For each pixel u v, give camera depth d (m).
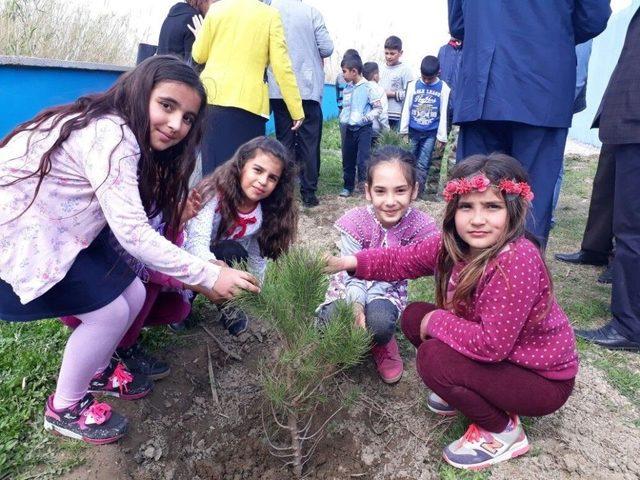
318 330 1.82
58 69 4.35
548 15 2.77
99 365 1.97
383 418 2.28
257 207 2.61
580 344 2.75
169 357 2.58
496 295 1.74
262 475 2.09
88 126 1.66
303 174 5.09
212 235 2.58
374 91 5.33
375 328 2.25
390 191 2.24
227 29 3.78
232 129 3.89
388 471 2.04
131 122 1.70
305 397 1.94
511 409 1.87
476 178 1.73
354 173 5.60
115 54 6.07
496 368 1.85
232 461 2.14
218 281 1.74
